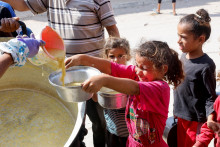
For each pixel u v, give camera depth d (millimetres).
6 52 1061
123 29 7109
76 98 1291
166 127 2338
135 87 1371
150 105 1447
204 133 1945
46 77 1708
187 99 2143
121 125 2055
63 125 1496
